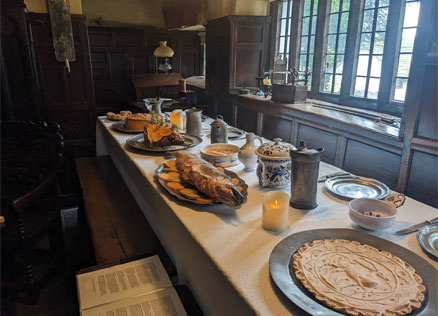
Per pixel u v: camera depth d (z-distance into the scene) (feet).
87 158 8.79
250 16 10.70
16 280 5.41
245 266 2.61
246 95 10.88
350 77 8.36
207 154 4.83
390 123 6.52
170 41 17.37
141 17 16.96
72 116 10.37
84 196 6.27
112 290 3.48
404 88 7.13
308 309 2.06
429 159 5.13
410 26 6.86
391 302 2.10
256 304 2.20
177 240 3.65
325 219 3.38
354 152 6.75
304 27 9.75
